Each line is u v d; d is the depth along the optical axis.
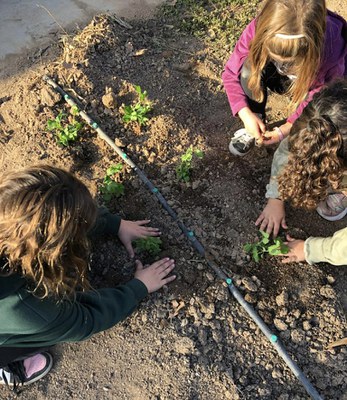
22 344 0.99
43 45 1.70
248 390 1.07
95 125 1.40
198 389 1.07
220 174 1.36
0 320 0.89
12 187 0.83
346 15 1.68
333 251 1.11
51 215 0.82
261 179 1.36
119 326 1.14
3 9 1.83
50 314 0.92
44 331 0.94
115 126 1.43
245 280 1.18
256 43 1.08
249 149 1.38
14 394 1.08
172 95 1.50
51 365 1.10
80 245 0.92
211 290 1.17
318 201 1.04
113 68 1.54
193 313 1.15
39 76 1.51
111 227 1.20
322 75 1.17
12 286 0.87
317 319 1.14
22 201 0.82
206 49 1.64
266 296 1.17
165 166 1.36
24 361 1.08
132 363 1.10
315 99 0.99
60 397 1.07
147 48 1.63
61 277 0.90
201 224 1.28
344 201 1.24
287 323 1.14
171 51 1.62
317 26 1.01
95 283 1.18
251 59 1.13
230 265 1.21
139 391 1.07
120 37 1.63
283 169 1.12
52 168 0.87
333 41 1.14
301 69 1.08
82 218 0.88
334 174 0.96
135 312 1.15
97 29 1.61
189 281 1.18
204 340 1.12
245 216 1.29
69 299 0.96
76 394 1.07
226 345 1.12
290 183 1.02
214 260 1.21
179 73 1.56
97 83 1.50
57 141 1.38
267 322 1.14
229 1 1.77
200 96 1.51
